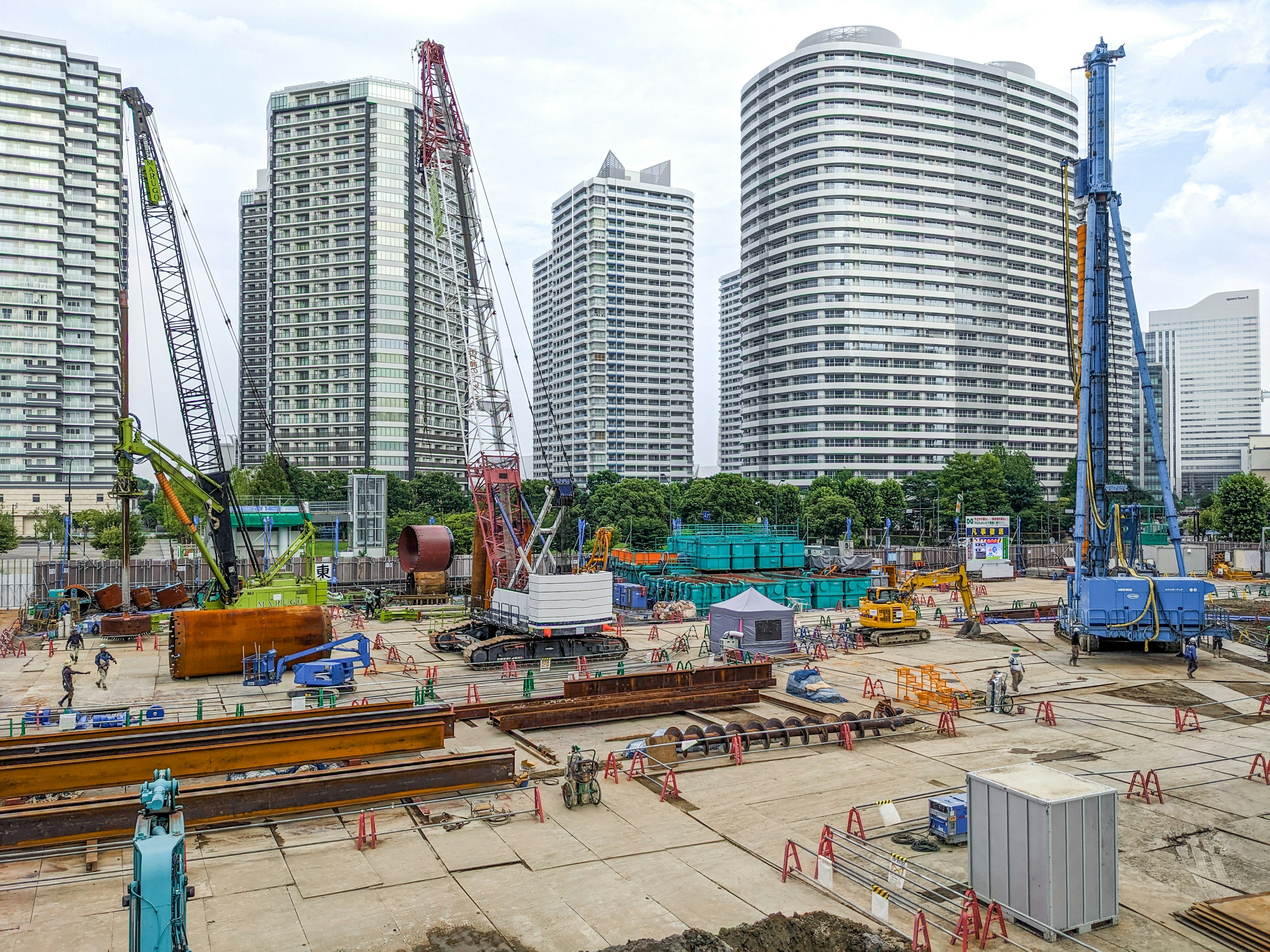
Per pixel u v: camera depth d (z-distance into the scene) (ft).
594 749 92.17
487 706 104.06
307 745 81.51
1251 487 395.55
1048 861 50.98
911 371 641.40
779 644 154.20
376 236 612.70
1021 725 102.94
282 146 626.23
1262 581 300.61
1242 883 59.11
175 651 130.11
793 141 649.20
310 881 59.26
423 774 75.36
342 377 616.80
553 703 105.29
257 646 133.39
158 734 82.89
